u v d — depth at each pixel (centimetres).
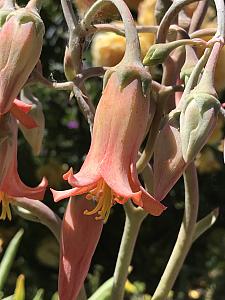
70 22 12
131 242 14
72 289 12
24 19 11
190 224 14
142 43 18
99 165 10
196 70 11
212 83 11
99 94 29
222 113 11
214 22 19
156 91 12
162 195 11
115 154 11
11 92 11
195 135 11
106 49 21
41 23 11
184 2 12
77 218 12
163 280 14
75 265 12
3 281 18
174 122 11
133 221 13
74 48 12
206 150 28
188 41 11
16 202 13
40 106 14
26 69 11
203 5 14
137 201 10
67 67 12
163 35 12
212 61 11
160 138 11
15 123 12
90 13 12
